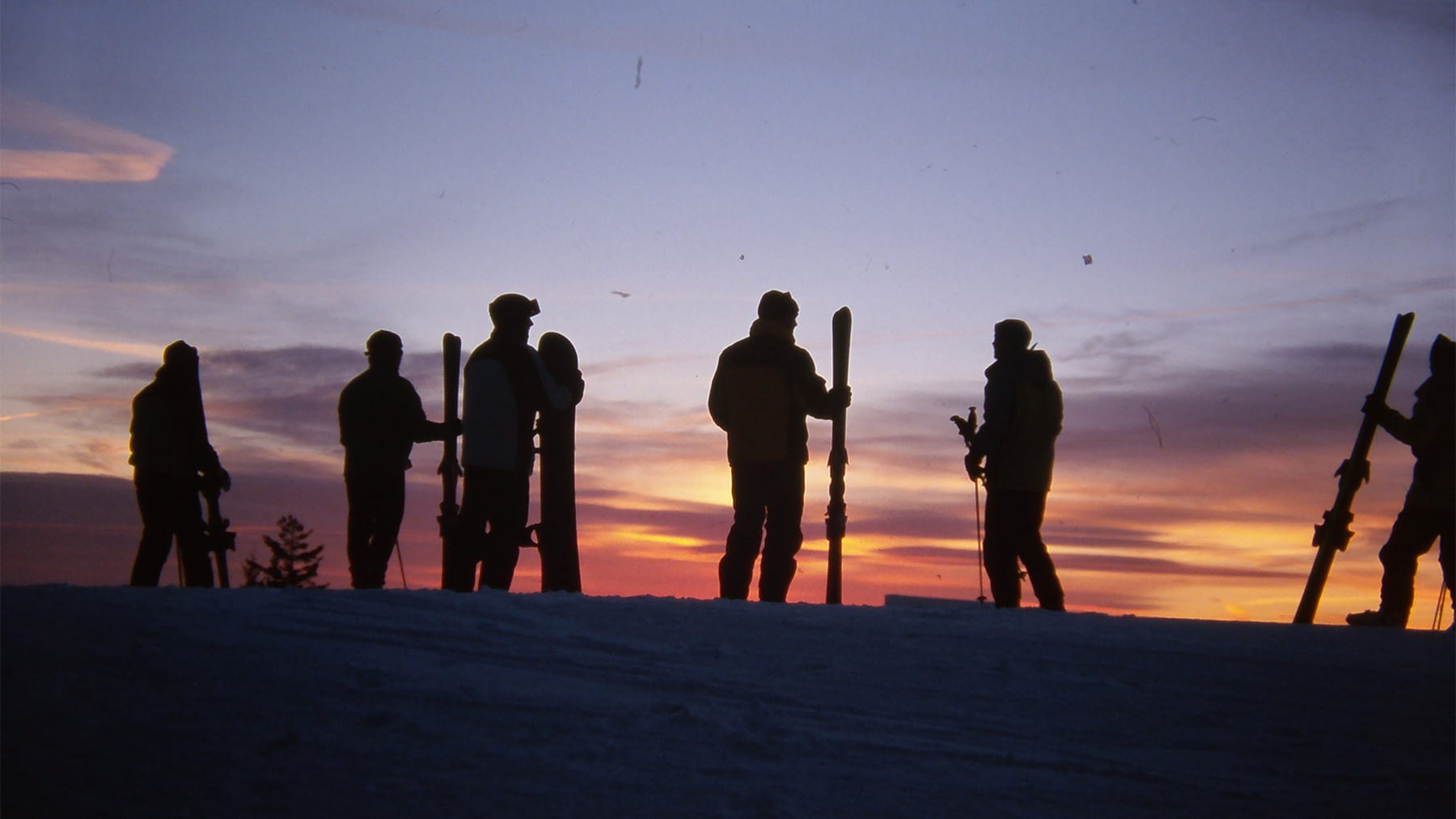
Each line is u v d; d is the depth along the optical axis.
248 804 3.73
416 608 6.15
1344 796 4.20
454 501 10.20
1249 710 5.07
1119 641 6.16
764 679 5.26
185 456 9.17
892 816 3.90
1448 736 4.80
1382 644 6.27
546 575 10.06
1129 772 4.35
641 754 4.29
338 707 4.54
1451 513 8.34
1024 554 8.72
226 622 5.56
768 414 8.92
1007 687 5.28
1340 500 9.52
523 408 8.79
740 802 3.94
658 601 6.82
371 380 9.34
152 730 4.21
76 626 5.25
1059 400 8.86
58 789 3.75
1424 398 8.56
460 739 4.32
